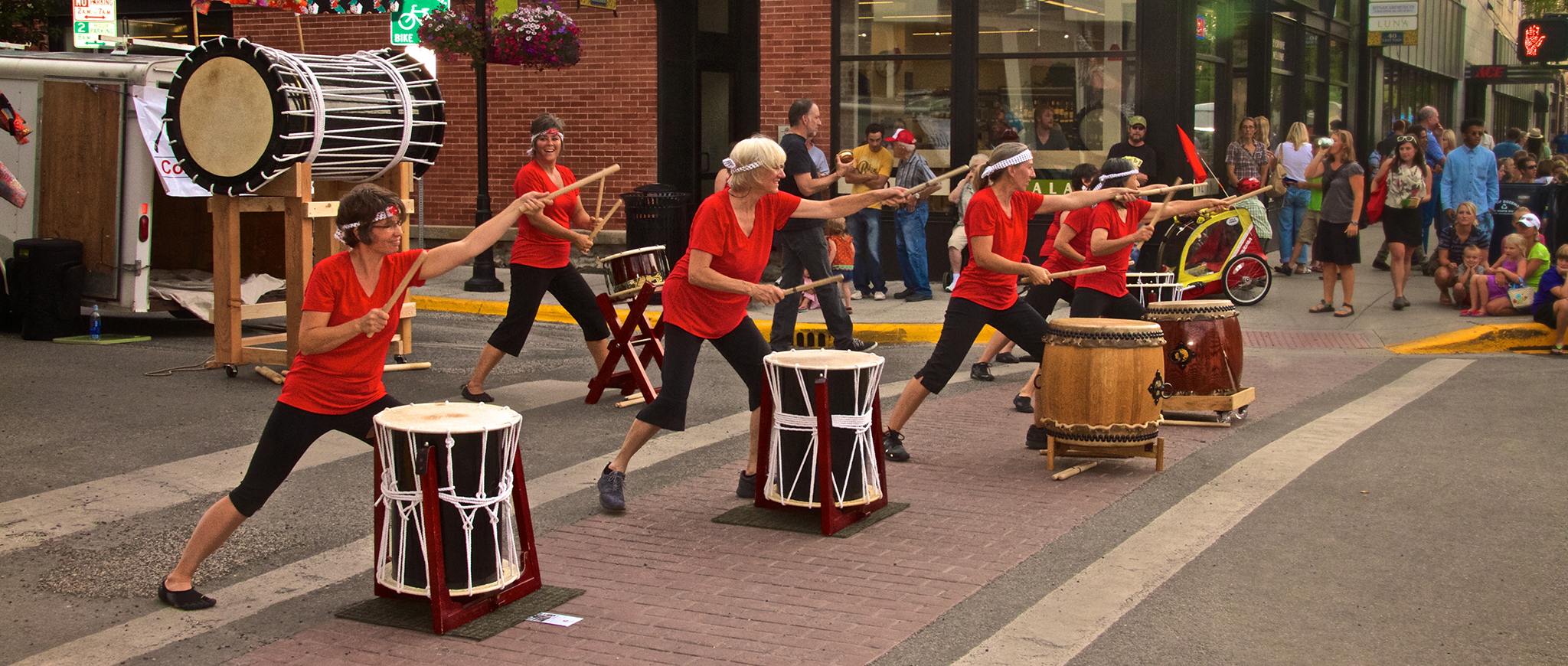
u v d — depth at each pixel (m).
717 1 16.59
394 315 4.76
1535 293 10.84
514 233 16.78
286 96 8.75
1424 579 5.04
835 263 12.70
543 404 8.92
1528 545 5.44
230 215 9.47
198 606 4.93
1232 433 7.75
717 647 4.42
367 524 6.05
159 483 6.75
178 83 9.03
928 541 5.63
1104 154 14.79
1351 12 23.86
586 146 16.36
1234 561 5.29
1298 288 14.45
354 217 4.56
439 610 4.55
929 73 15.24
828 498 5.72
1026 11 14.84
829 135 15.48
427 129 9.95
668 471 7.06
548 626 4.64
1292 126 15.86
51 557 5.58
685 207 13.71
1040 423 7.06
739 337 6.16
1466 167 12.70
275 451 4.76
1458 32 34.97
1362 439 7.46
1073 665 4.25
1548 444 7.22
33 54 11.28
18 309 11.41
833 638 4.49
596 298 8.91
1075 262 7.97
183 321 12.65
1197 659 4.29
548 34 14.18
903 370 10.34
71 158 11.19
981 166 7.25
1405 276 12.46
